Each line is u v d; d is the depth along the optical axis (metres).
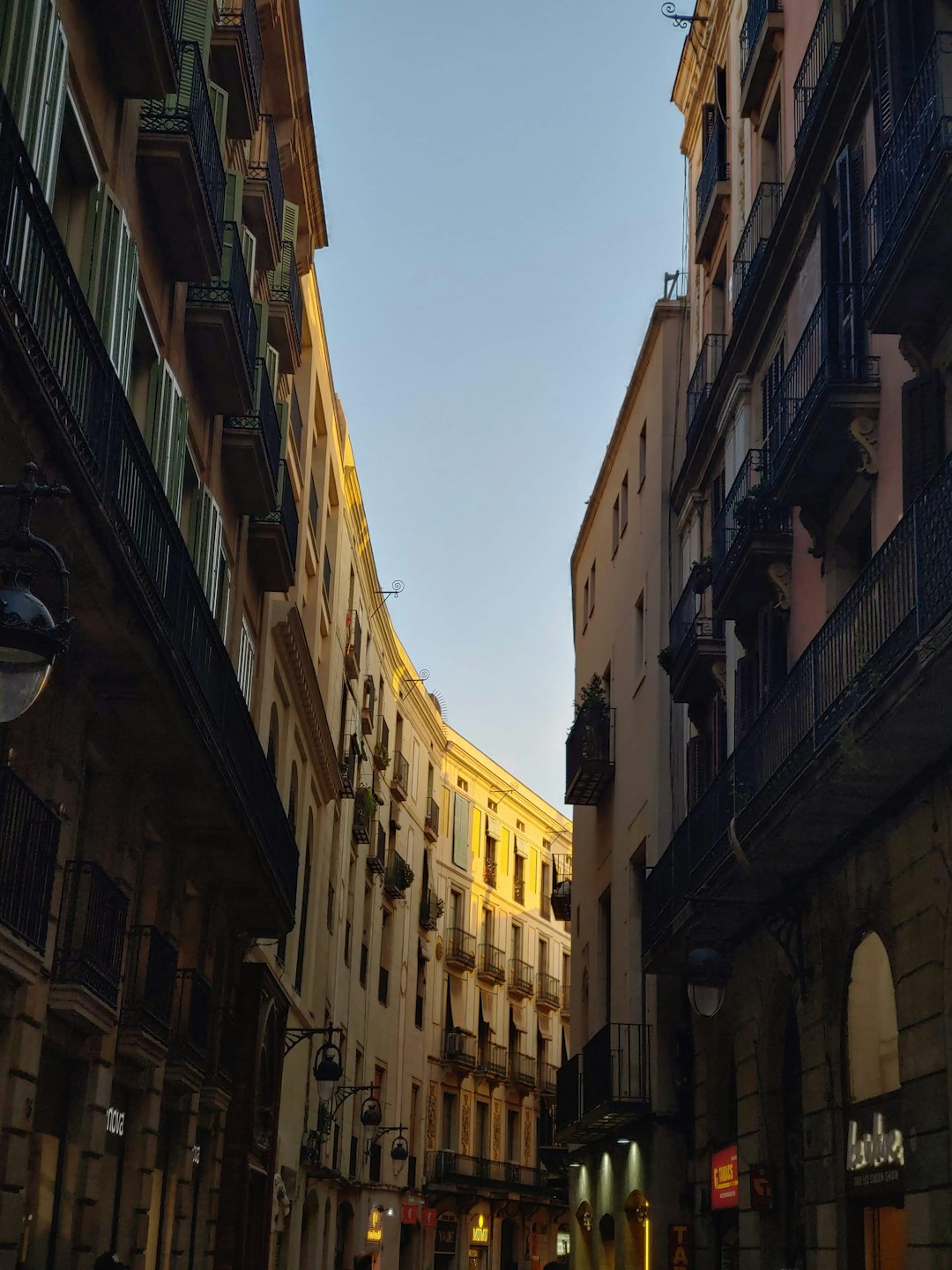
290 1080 31.08
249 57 19.62
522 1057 61.41
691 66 27.86
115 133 14.72
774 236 19.44
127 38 14.12
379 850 45.00
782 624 19.00
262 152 24.03
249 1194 24.91
